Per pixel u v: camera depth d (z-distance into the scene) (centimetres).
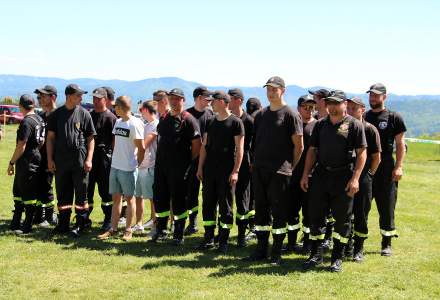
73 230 758
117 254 673
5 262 621
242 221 737
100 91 802
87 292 531
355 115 639
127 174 745
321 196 624
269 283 567
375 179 693
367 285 568
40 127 779
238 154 683
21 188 766
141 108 798
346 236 618
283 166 641
